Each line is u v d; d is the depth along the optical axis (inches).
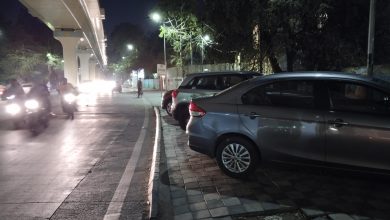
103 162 334.3
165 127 521.3
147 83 2815.0
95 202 233.6
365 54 737.0
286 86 252.1
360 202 217.0
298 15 673.0
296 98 247.6
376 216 196.9
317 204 214.5
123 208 223.6
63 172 301.6
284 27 711.1
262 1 693.9
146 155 361.7
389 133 219.8
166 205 222.7
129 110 845.2
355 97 234.5
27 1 1135.6
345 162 230.8
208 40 925.2
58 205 229.0
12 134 489.7
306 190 238.5
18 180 280.1
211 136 267.9
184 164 307.9
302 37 737.0
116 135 483.2
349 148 228.7
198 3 813.2
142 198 240.1
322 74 247.3
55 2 1154.7
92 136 474.9
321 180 257.4
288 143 244.5
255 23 704.4
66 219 208.4
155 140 415.5
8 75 2475.4
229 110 262.7
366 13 719.1
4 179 282.8
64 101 653.9
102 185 267.0
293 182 254.5
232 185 251.3
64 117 688.4
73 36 1728.6
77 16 1449.3
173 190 246.1
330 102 238.2
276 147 247.9
